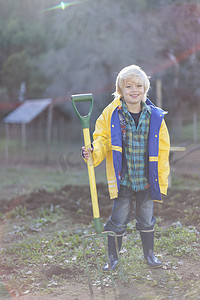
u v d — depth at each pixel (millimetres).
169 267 3344
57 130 29422
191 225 4531
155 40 22688
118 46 22953
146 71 22625
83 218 5406
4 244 4414
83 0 23453
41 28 30875
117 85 3145
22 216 5703
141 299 2773
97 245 4055
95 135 3117
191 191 6527
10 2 30344
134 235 4281
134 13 24422
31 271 3465
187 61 24000
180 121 19062
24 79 34688
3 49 34438
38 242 4348
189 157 11367
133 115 3096
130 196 3199
